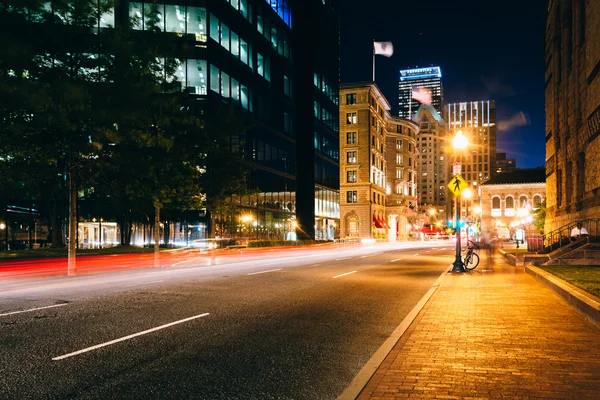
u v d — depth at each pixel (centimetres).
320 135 6353
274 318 925
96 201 3841
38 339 739
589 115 2305
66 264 2409
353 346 721
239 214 4272
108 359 636
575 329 778
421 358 613
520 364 581
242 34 4544
